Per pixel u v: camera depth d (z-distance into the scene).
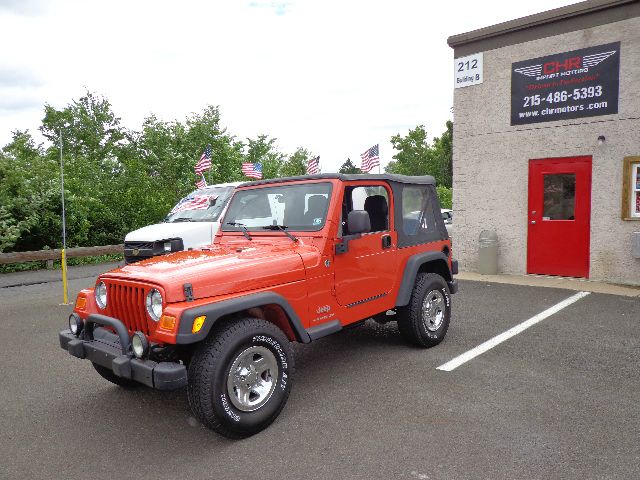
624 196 8.27
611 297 7.50
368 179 4.64
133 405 4.19
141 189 18.00
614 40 8.20
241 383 3.43
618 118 8.25
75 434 3.67
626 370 4.55
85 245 16.42
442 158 46.59
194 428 3.72
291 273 3.89
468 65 9.89
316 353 5.33
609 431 3.40
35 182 15.07
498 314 6.74
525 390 4.14
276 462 3.16
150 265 3.87
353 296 4.44
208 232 9.32
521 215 9.47
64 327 7.05
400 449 3.25
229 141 25.75
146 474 3.09
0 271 13.39
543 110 9.03
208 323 3.23
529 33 9.07
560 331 5.85
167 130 24.25
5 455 3.39
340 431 3.54
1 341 6.37
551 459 3.06
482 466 3.01
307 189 4.46
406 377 4.52
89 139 36.75
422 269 5.52
